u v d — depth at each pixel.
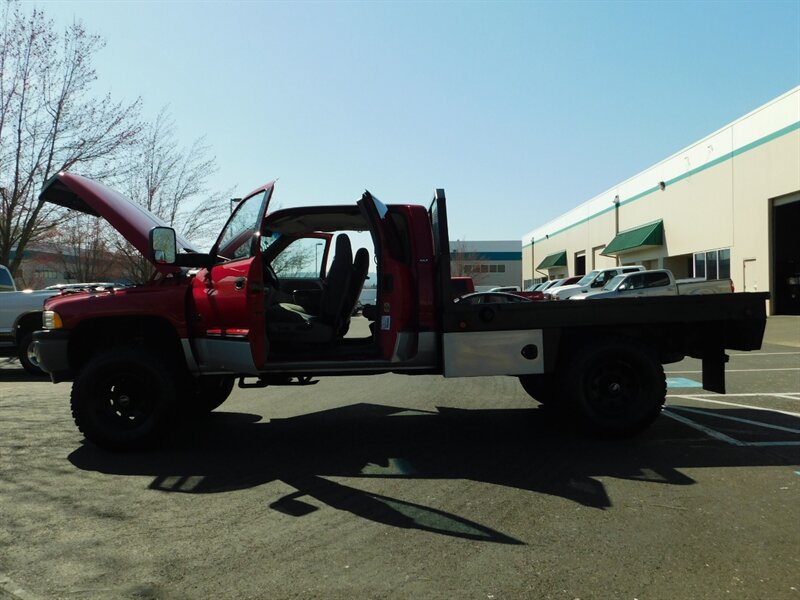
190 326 5.81
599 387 5.89
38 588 3.07
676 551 3.43
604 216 39.62
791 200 21.61
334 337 6.15
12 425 6.94
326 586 3.07
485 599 2.93
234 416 7.44
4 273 13.55
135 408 5.81
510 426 6.68
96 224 23.39
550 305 5.77
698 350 6.15
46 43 17.30
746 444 5.73
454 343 5.70
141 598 2.96
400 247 5.95
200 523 3.93
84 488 4.66
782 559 3.32
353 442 6.09
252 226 5.69
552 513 4.04
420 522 3.92
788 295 22.59
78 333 5.97
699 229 27.33
